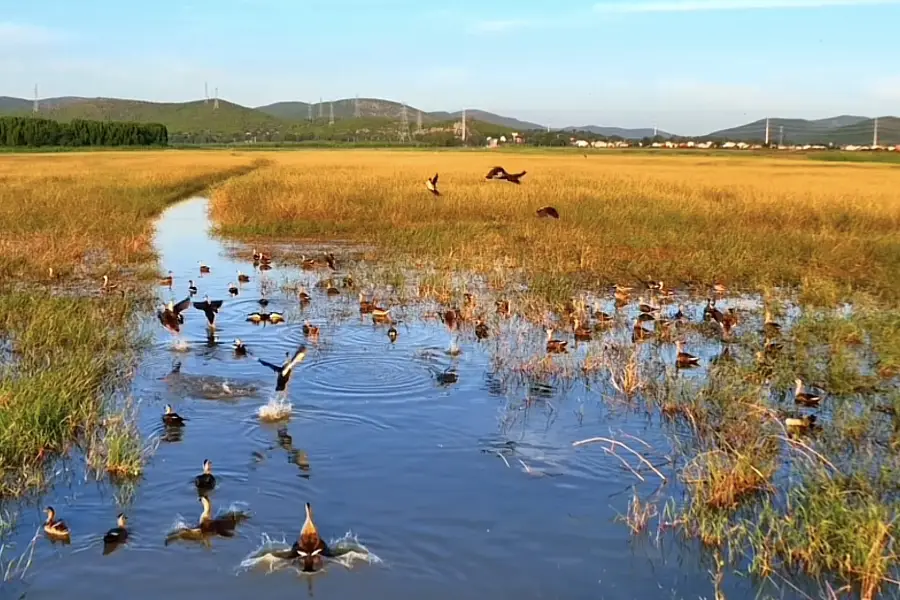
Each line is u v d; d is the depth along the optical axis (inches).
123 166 2551.7
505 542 319.3
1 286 750.5
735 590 290.8
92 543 314.0
